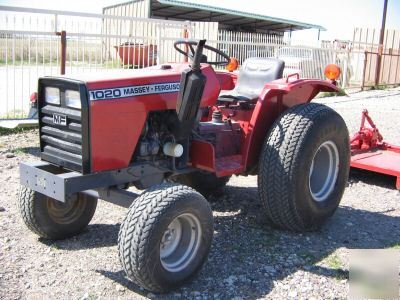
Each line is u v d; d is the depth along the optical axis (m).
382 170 5.62
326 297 3.25
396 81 19.69
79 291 3.25
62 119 3.33
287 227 4.19
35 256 3.72
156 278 3.10
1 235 4.05
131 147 3.47
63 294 3.21
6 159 6.38
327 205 4.30
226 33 14.25
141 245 3.02
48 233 3.89
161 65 4.06
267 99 4.19
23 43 8.50
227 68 5.32
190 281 3.37
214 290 3.32
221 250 3.90
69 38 8.66
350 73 17.88
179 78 3.77
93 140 3.25
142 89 3.49
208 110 4.61
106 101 3.27
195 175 4.95
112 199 3.55
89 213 4.12
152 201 3.12
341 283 3.44
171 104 3.66
